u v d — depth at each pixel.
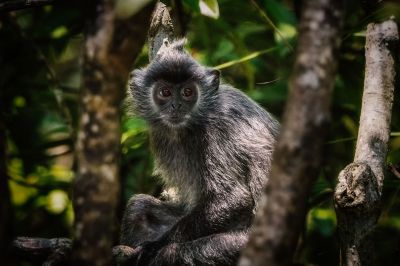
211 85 11.30
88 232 4.80
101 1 4.79
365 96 8.80
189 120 11.18
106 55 4.79
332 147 12.02
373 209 7.14
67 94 14.03
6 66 13.62
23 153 13.57
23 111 13.67
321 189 10.93
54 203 14.05
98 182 4.81
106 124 4.82
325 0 4.26
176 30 12.77
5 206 4.90
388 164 9.45
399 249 9.77
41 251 8.19
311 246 11.20
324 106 4.25
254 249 4.27
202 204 10.70
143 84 11.69
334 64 4.30
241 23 13.14
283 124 4.30
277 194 4.25
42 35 13.62
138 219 10.71
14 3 8.33
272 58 13.60
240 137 10.88
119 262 9.58
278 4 11.93
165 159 11.62
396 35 9.23
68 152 13.78
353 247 7.14
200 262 9.84
